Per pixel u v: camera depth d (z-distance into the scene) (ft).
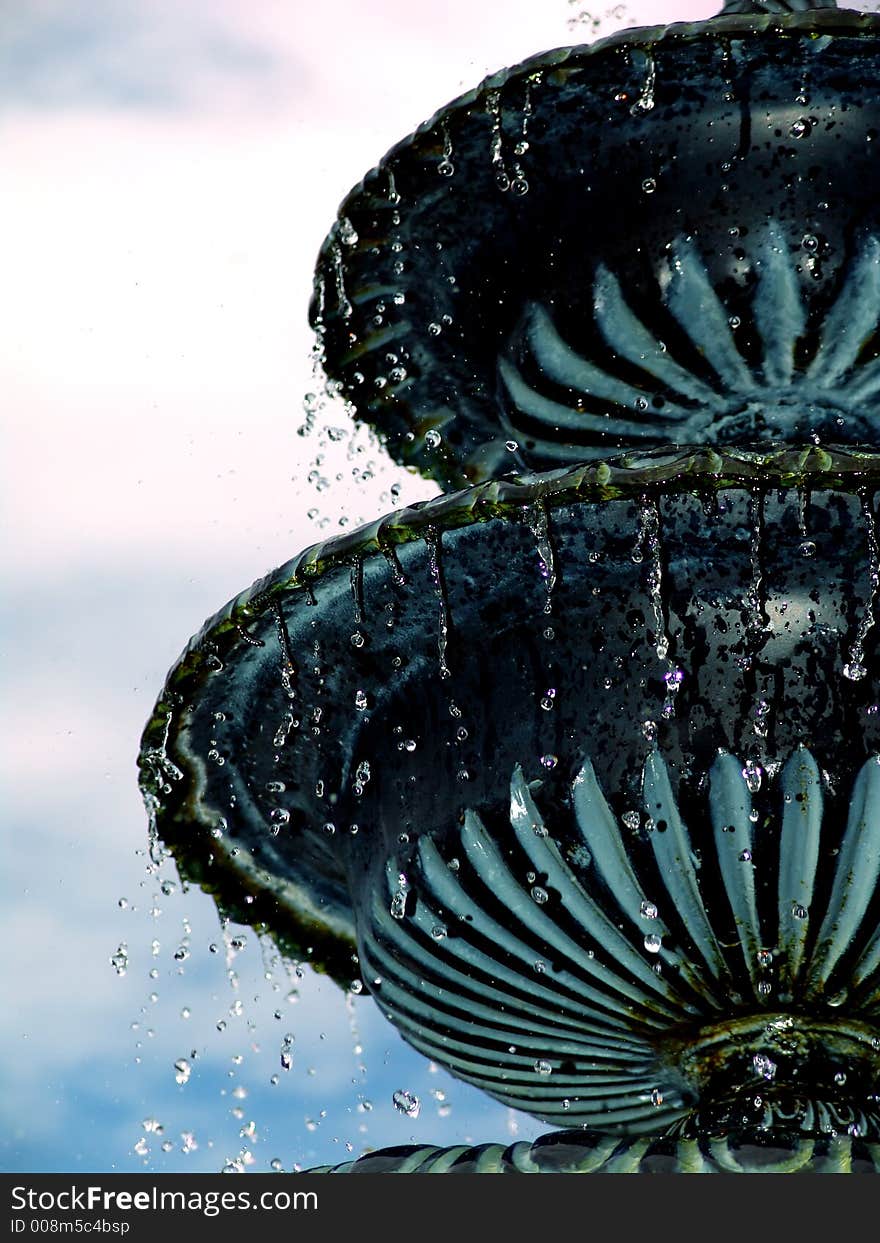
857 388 18.85
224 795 19.03
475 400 21.08
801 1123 16.58
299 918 20.01
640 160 18.80
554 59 18.57
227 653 17.70
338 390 21.88
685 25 18.17
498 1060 17.94
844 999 16.55
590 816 16.33
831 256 18.61
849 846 15.93
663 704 16.28
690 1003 16.72
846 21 17.83
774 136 18.48
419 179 19.61
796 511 15.87
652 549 16.21
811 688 16.12
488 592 16.71
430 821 17.03
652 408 19.31
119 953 19.76
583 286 19.26
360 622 17.20
